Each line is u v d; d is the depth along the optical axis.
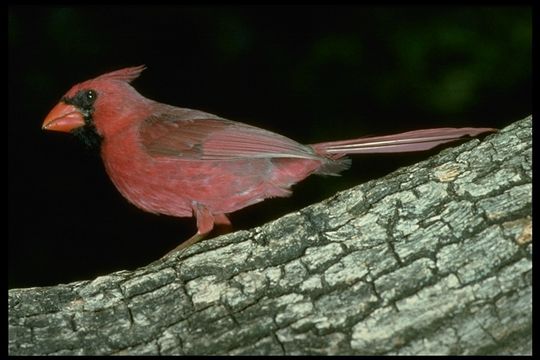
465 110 17.47
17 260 16.14
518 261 6.30
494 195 6.78
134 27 19.09
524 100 17.39
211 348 6.25
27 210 16.92
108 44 18.89
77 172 17.27
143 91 18.98
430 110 17.62
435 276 6.38
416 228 6.75
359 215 7.01
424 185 7.05
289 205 16.08
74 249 16.28
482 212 6.67
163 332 6.43
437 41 18.06
